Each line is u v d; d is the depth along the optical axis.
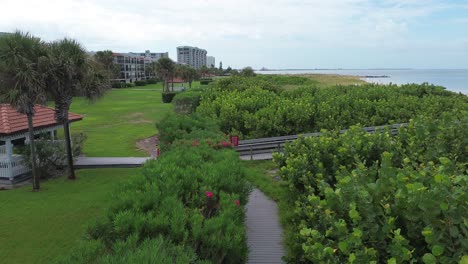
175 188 5.71
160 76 74.19
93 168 17.56
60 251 9.27
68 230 10.53
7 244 9.66
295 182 7.65
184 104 25.67
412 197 3.53
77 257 3.76
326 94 23.48
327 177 7.27
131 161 18.06
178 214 4.61
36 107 18.36
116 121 33.12
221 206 5.36
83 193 13.90
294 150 9.07
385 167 4.71
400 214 3.74
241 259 4.79
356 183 4.37
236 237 4.50
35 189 14.28
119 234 4.32
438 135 7.29
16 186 15.07
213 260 4.30
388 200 3.99
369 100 21.61
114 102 52.19
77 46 14.91
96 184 15.03
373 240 3.61
